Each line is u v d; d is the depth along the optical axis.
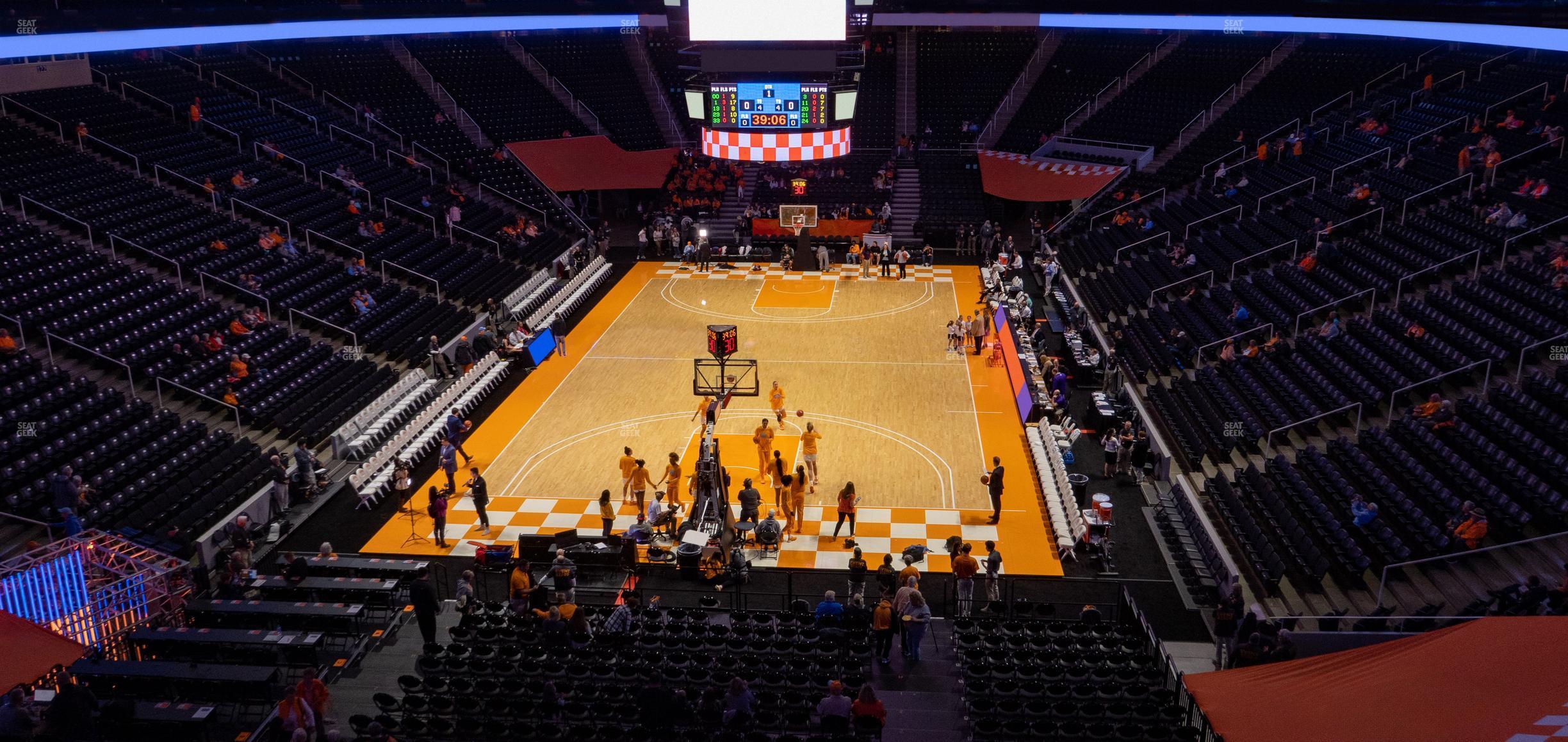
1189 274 37.84
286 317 32.78
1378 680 13.95
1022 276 46.06
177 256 33.00
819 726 15.73
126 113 40.06
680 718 15.30
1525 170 34.06
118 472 23.56
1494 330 26.44
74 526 20.91
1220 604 18.98
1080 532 23.31
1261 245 37.88
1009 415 31.03
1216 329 33.12
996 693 16.97
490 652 18.22
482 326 37.16
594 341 38.28
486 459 28.36
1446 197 34.94
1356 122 45.00
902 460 28.06
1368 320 29.52
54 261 30.06
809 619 19.45
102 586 19.48
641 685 16.94
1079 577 22.41
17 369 25.47
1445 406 23.45
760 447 26.53
